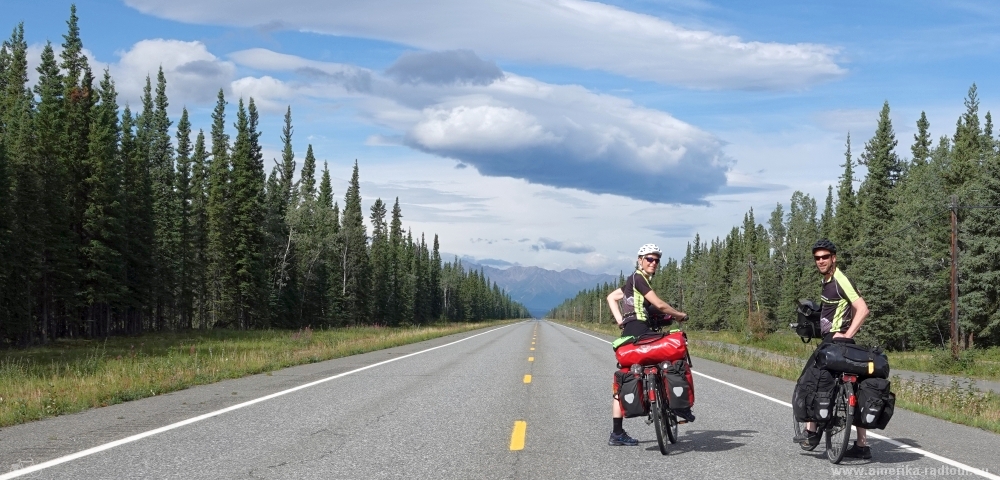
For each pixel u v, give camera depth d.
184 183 71.38
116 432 7.95
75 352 32.94
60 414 9.53
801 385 6.70
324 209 85.19
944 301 46.78
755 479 5.79
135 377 13.93
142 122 78.56
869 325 51.28
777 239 105.19
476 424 8.66
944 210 44.66
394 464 6.29
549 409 10.10
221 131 79.12
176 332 57.03
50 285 47.06
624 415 7.02
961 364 27.39
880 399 6.24
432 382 13.92
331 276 82.19
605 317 182.38
